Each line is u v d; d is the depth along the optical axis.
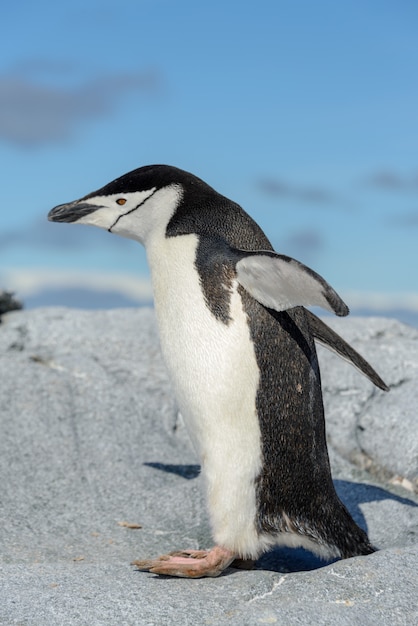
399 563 5.68
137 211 6.18
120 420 9.84
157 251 6.09
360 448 9.15
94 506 7.93
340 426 9.54
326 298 5.16
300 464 5.88
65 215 6.39
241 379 5.73
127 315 12.53
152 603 5.33
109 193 6.29
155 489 8.32
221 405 5.76
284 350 5.86
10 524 7.35
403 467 8.59
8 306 12.90
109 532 7.32
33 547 6.87
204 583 5.74
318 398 6.09
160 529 7.43
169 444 9.61
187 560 5.97
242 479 5.82
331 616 5.01
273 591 5.50
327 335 6.69
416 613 5.12
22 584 5.61
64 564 6.18
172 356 5.96
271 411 5.79
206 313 5.79
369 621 5.01
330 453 9.24
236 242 5.99
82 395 10.22
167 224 6.07
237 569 6.20
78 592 5.48
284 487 5.86
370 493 8.05
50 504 7.93
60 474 8.60
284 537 5.94
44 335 11.70
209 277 5.80
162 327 6.06
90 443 9.30
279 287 5.55
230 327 5.74
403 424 9.00
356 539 6.21
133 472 8.76
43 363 11.10
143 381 10.79
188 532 7.31
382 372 10.37
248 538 5.89
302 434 5.89
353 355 6.66
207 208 6.07
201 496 7.88
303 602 5.22
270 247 6.23
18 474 8.49
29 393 10.06
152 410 10.17
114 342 11.55
